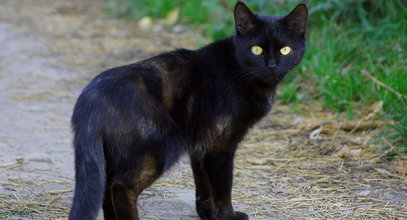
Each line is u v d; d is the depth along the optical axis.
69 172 4.93
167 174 4.82
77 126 3.64
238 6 4.27
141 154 3.69
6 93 7.01
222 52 4.23
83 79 7.65
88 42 9.31
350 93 6.49
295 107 6.53
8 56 8.54
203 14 9.90
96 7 11.86
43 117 6.28
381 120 5.86
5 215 4.06
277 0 7.76
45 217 4.11
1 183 4.62
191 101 4.00
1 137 5.66
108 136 3.62
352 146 5.46
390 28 7.22
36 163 5.06
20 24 10.39
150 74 3.89
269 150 5.51
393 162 5.11
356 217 4.20
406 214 4.22
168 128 3.79
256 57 4.24
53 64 8.24
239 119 4.15
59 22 10.58
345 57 7.21
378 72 6.48
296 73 7.11
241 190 4.68
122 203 3.67
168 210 4.37
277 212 4.32
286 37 4.30
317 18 7.72
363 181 4.80
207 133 4.04
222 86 4.09
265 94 4.30
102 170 3.56
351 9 7.71
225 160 4.11
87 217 3.44
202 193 4.30
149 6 10.77
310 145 5.59
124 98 3.67
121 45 9.12
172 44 9.00
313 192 4.64
